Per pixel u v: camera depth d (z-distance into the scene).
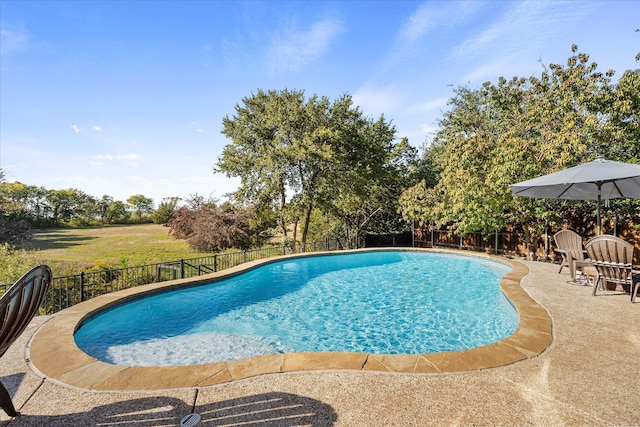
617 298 5.84
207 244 22.12
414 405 2.70
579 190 7.46
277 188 18.00
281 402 2.78
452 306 7.33
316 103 18.45
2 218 21.30
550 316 4.87
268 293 8.75
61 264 13.41
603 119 10.52
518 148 10.35
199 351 5.22
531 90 12.96
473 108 20.42
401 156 21.83
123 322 6.62
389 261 12.97
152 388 3.05
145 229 39.91
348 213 20.66
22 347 4.14
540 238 13.01
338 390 2.96
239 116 19.47
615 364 3.38
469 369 3.31
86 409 2.73
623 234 10.78
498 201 11.27
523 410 2.60
